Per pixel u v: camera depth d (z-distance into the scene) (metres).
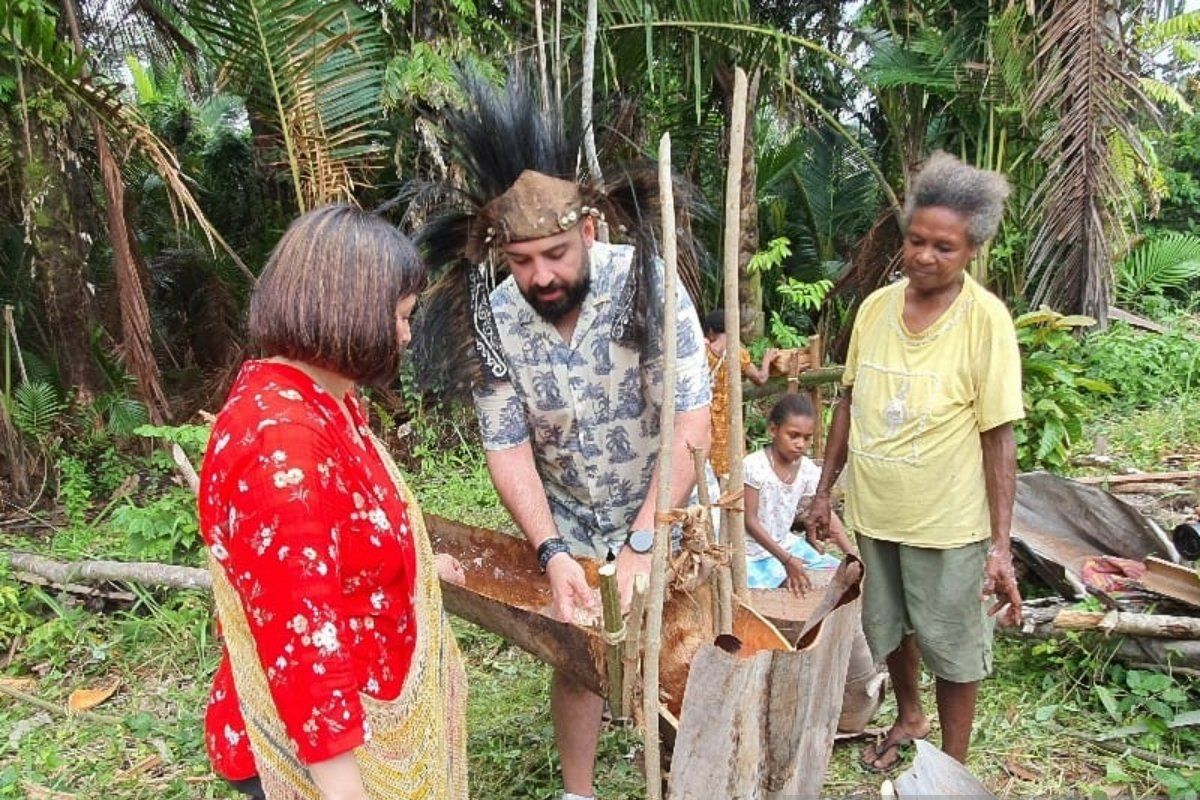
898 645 2.67
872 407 2.53
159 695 3.57
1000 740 2.97
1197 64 10.02
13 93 5.38
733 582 1.93
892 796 1.81
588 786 2.60
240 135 9.06
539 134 2.12
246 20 5.09
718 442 3.45
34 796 2.95
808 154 8.46
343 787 1.40
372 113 5.61
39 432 5.72
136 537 4.54
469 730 3.16
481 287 2.33
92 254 6.62
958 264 2.33
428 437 6.14
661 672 1.92
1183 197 11.61
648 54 5.73
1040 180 6.82
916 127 7.21
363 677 1.54
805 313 8.41
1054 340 5.31
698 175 7.58
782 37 6.16
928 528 2.45
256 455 1.38
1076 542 4.02
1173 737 2.89
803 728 1.78
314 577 1.36
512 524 4.95
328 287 1.41
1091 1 6.02
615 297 2.23
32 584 4.22
